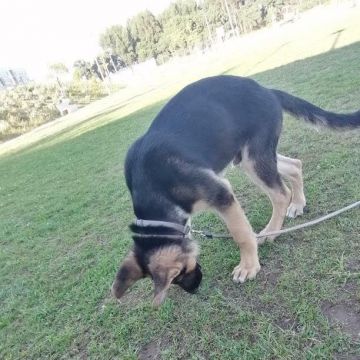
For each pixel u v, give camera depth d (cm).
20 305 127
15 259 165
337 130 113
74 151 391
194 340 88
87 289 121
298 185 119
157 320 97
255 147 108
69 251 155
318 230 105
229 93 107
